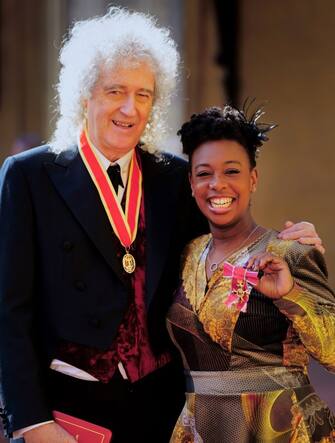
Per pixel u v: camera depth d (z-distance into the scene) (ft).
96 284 17.92
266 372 16.92
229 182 17.21
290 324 16.88
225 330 16.92
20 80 51.88
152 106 18.52
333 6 52.95
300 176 53.88
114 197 18.26
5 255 17.81
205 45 52.80
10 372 17.60
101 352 17.84
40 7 51.52
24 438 17.78
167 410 18.61
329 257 53.52
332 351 16.56
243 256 17.25
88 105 18.02
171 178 19.03
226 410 16.97
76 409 17.88
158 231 18.47
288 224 17.62
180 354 18.21
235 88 53.21
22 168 18.08
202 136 17.35
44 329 18.11
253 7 53.47
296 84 53.57
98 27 18.02
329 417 17.25
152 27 18.38
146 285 18.16
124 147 17.92
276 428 16.75
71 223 17.97
